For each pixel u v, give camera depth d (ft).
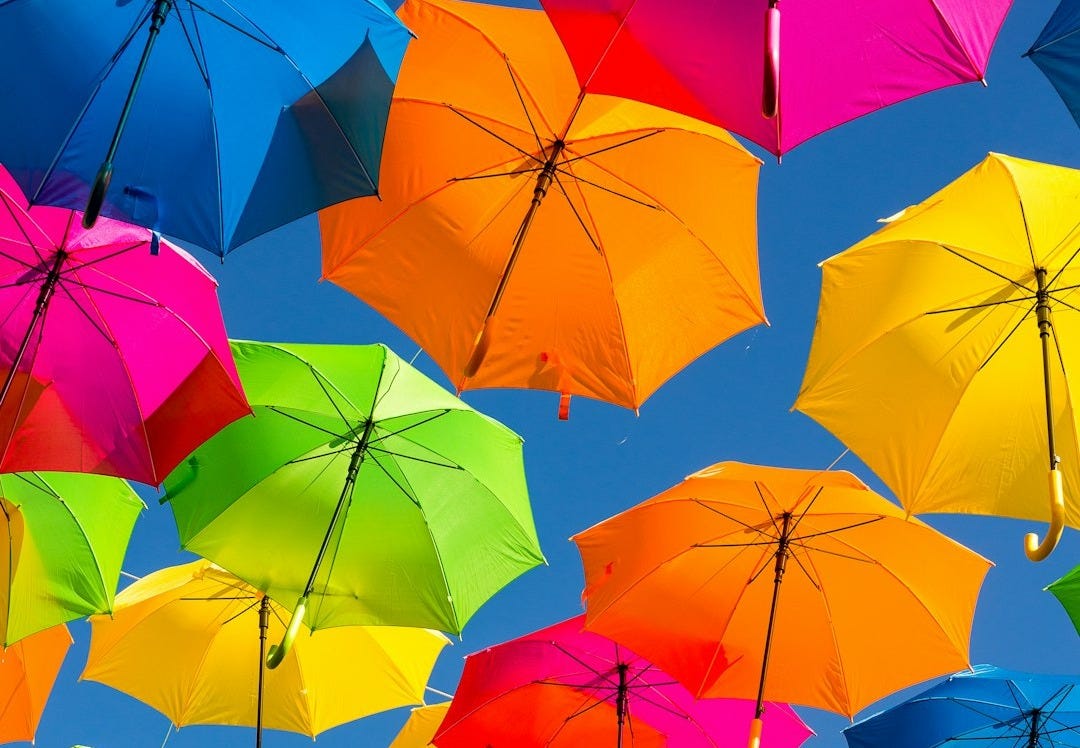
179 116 17.29
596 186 21.12
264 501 22.35
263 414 22.61
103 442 19.17
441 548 22.63
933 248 20.72
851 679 23.49
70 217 18.85
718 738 25.94
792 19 17.19
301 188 17.54
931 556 22.82
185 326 19.30
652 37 17.06
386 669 27.12
